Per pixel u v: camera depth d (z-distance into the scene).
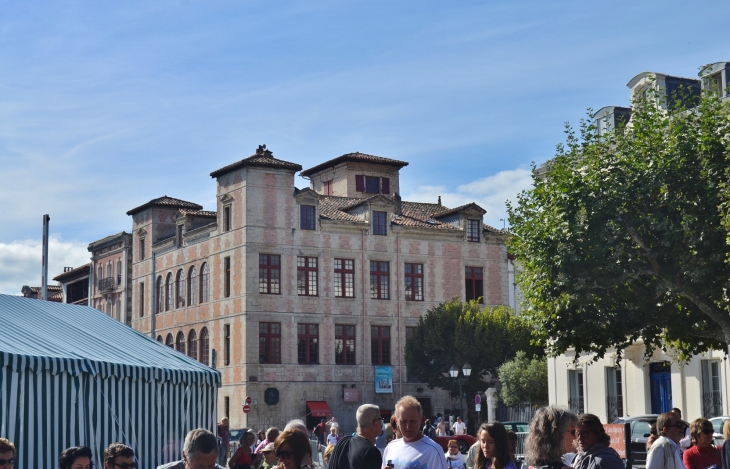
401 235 74.06
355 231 72.38
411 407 10.37
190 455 8.73
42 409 19.34
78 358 20.28
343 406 70.38
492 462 10.22
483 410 67.19
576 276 27.22
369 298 72.38
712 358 38.38
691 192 26.33
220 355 70.19
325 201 75.12
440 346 67.88
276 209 69.62
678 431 13.53
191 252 74.50
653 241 27.06
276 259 69.38
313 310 70.19
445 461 10.38
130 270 84.31
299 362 69.31
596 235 26.77
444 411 73.12
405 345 70.19
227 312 69.69
